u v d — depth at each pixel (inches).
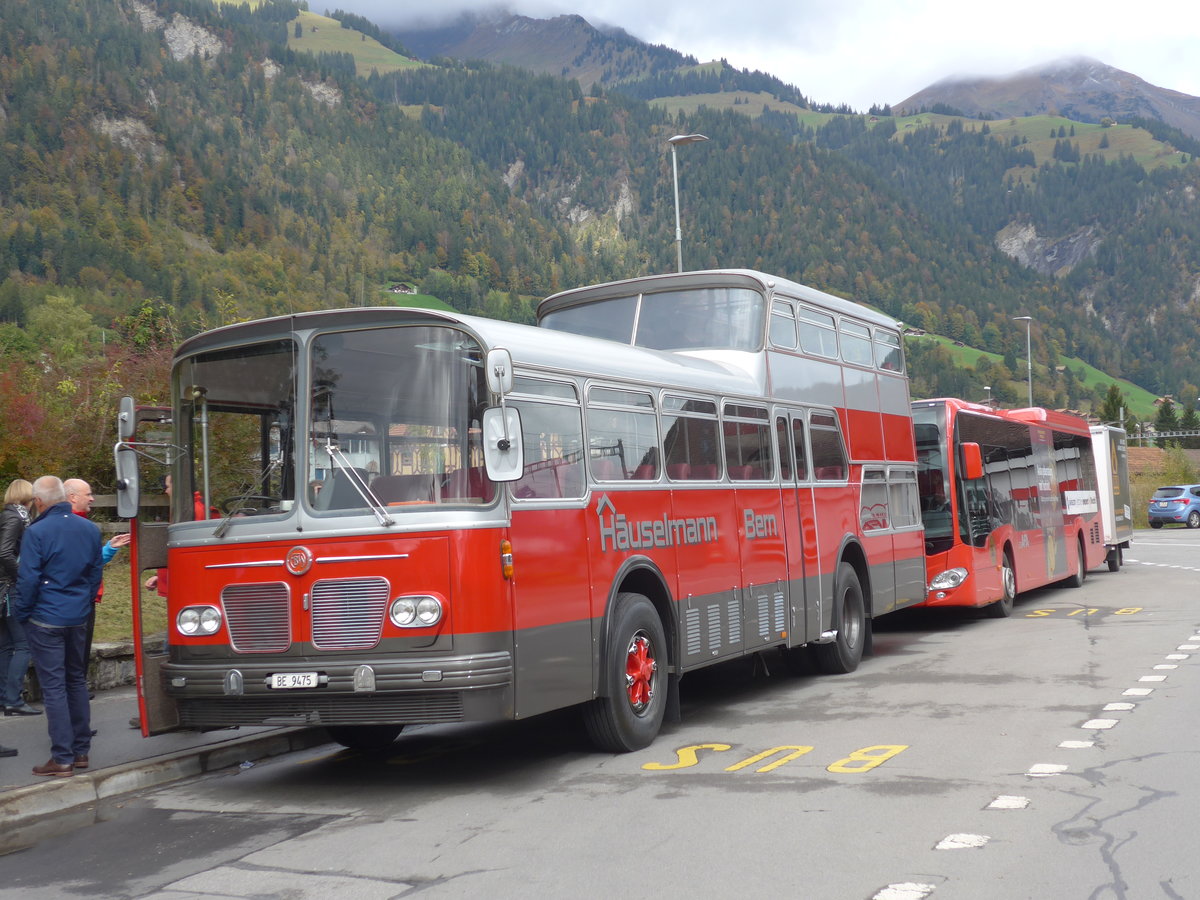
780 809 279.3
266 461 329.4
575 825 273.4
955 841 246.1
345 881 235.8
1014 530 797.2
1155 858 231.0
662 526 394.6
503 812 290.8
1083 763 318.7
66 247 7593.5
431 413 316.5
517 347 333.7
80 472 692.7
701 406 433.1
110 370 737.6
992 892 212.7
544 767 348.5
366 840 268.4
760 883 222.8
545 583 330.0
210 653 327.6
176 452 342.3
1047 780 299.9
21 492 434.0
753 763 336.8
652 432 398.3
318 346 328.5
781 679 528.1
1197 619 689.0
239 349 336.2
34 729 400.8
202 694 325.4
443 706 304.3
